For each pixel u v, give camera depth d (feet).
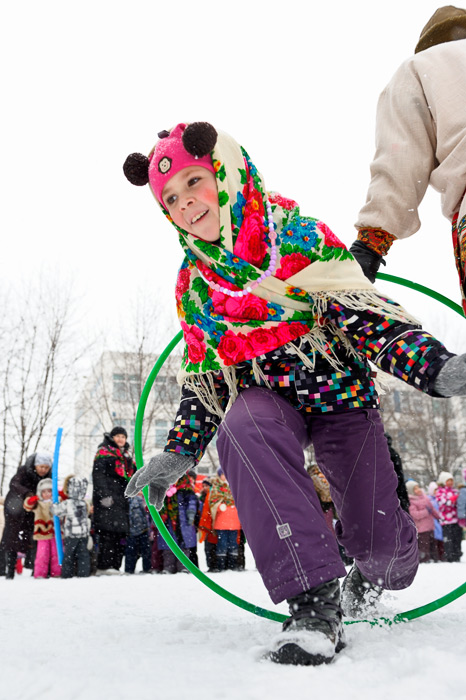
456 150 5.98
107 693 3.56
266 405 5.58
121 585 15.94
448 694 3.43
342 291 5.65
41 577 22.84
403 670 3.92
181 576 20.54
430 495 30.01
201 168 6.14
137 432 8.51
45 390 55.01
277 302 5.95
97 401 59.21
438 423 68.80
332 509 19.65
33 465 23.81
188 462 6.31
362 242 6.91
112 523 22.35
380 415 6.44
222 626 6.82
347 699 3.34
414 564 6.48
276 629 6.49
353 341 5.52
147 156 6.85
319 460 6.30
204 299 6.30
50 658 4.86
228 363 6.05
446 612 7.80
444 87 6.29
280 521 4.78
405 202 6.68
